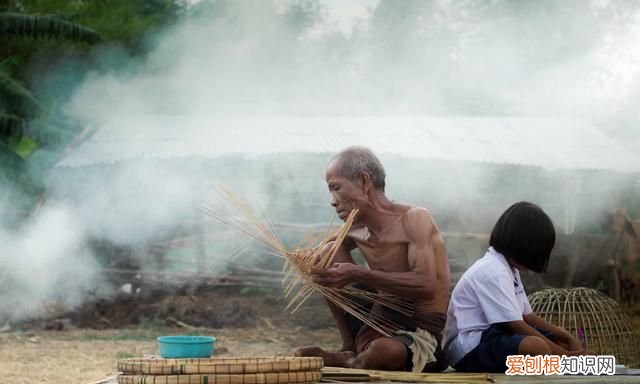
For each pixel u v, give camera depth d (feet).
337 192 16.69
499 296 16.44
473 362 16.56
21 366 34.86
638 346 28.73
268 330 48.16
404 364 16.20
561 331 17.43
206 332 47.29
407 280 16.05
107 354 38.52
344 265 15.89
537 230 16.51
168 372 13.37
